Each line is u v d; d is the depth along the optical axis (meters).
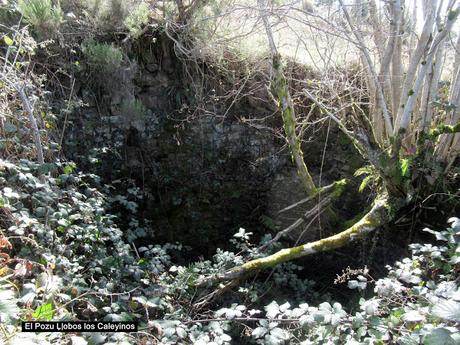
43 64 3.75
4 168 2.68
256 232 4.66
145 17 3.95
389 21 3.62
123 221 4.37
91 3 3.99
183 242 4.61
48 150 3.21
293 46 4.61
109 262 2.79
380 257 3.81
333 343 1.92
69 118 3.96
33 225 2.51
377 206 3.53
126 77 4.10
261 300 3.62
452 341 1.45
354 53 4.30
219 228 4.68
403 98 3.46
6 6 3.58
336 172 4.38
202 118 4.39
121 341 1.84
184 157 4.46
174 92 4.37
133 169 4.38
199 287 3.16
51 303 1.92
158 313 2.72
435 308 1.55
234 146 4.49
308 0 4.92
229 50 4.34
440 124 3.55
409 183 3.47
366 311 1.97
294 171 4.50
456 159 3.69
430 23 3.13
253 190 4.59
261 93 4.43
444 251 2.57
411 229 3.71
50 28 3.27
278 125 4.50
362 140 3.51
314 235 4.14
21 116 3.09
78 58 3.98
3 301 1.45
